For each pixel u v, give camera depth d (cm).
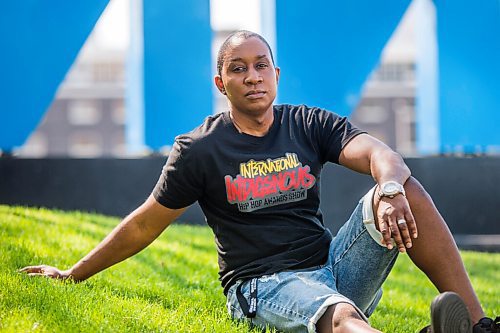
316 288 258
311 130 287
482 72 768
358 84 749
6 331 276
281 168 280
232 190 278
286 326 261
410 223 248
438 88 770
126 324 293
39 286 318
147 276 412
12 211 579
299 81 745
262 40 284
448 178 794
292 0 743
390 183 252
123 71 4053
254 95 276
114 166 766
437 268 263
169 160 286
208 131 282
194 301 355
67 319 290
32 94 732
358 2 748
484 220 795
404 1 748
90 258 316
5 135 734
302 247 279
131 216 298
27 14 728
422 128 820
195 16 741
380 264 274
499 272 589
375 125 3725
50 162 760
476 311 259
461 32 768
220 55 284
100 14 734
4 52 729
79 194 762
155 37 739
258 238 279
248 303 274
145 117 739
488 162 794
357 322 236
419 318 376
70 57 732
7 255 403
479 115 769
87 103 4000
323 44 746
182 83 741
